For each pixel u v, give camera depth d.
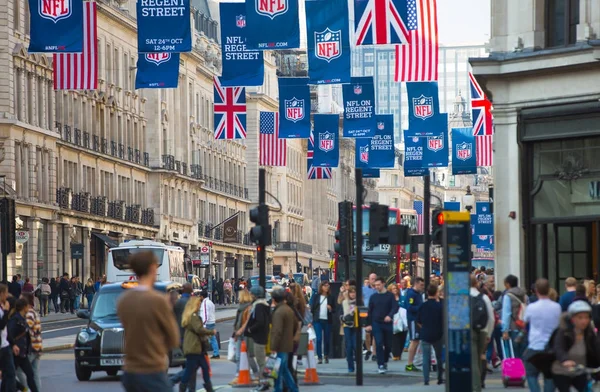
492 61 54.44
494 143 55.25
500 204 55.12
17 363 40.53
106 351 51.03
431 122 74.50
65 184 139.12
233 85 59.47
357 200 47.22
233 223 178.75
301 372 54.62
